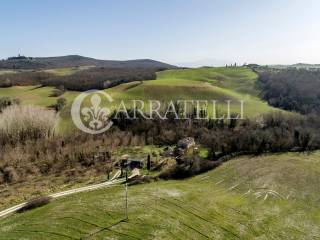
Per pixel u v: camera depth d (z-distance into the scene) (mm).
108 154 95938
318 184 66875
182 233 43156
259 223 49312
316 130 102812
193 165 78938
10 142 103375
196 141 108375
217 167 79812
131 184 71438
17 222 48000
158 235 41562
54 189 70062
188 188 63562
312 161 81750
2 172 79812
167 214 47719
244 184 66875
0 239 40750
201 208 51750
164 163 85688
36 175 80125
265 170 74062
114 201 52250
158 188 61938
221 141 98750
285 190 63312
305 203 58562
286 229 48531
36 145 99875
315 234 48125
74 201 55906
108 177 77562
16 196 65688
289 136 96812
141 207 49312
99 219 45031
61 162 88625
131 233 41438
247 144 93375
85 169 84375
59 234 41000
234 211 52688
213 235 44219
